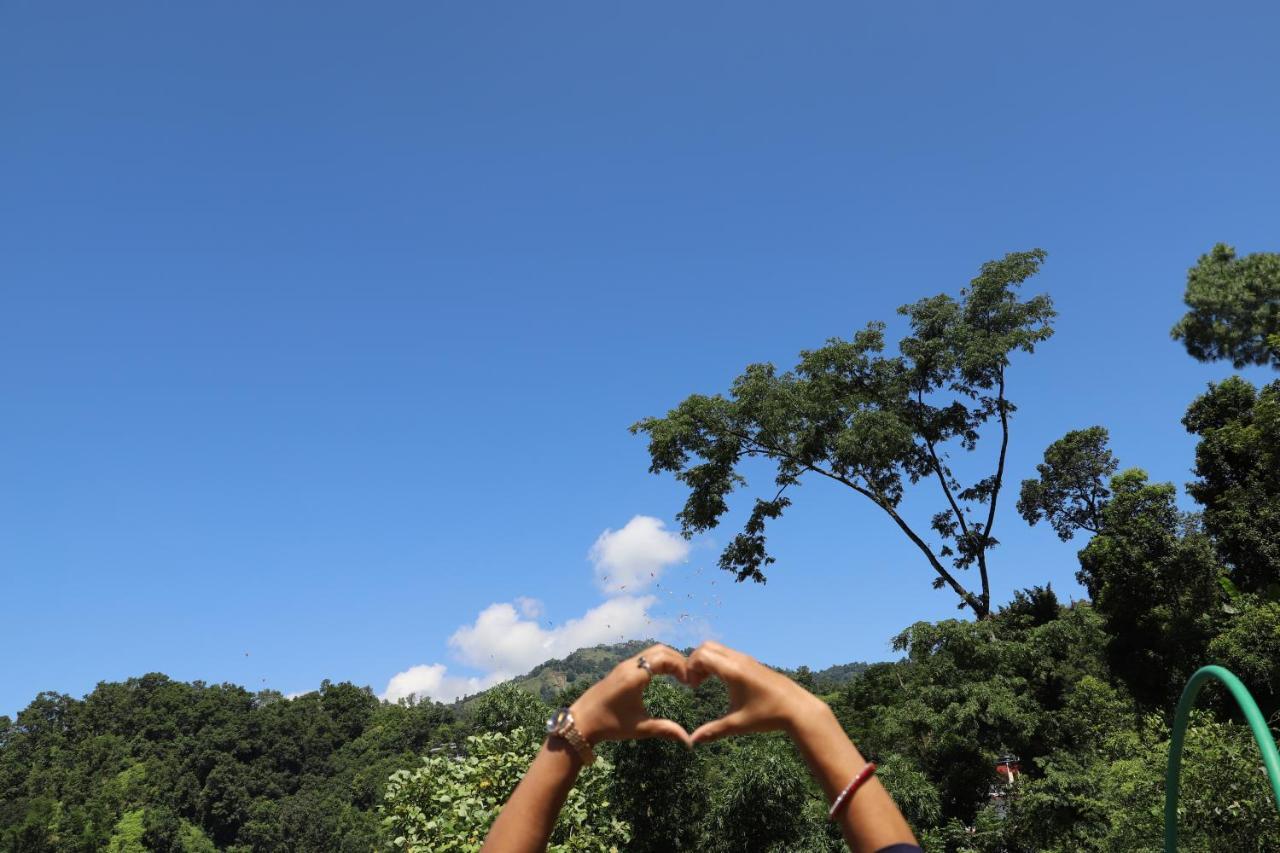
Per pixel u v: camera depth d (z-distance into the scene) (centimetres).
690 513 2264
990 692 1847
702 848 1364
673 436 2194
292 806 11494
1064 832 1538
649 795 1366
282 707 14425
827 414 2262
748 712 146
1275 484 2706
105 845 10588
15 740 13912
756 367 2345
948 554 2373
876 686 2620
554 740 150
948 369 2328
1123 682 2372
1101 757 1742
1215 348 3322
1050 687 2127
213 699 13888
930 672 1970
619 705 149
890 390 2331
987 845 1658
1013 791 1734
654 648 155
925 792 1617
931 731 1891
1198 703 2136
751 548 2319
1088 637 2088
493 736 1167
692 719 1409
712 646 153
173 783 11994
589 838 1130
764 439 2284
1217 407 2984
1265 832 1098
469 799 1041
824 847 1305
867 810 140
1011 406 2353
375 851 1152
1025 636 2075
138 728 13888
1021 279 2283
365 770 12031
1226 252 3422
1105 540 2522
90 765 13000
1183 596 2362
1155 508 2484
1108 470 3131
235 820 11606
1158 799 1223
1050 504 3212
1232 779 1137
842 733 145
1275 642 1969
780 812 1341
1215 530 2673
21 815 10944
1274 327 3225
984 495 2372
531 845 146
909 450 2320
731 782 1379
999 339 2236
